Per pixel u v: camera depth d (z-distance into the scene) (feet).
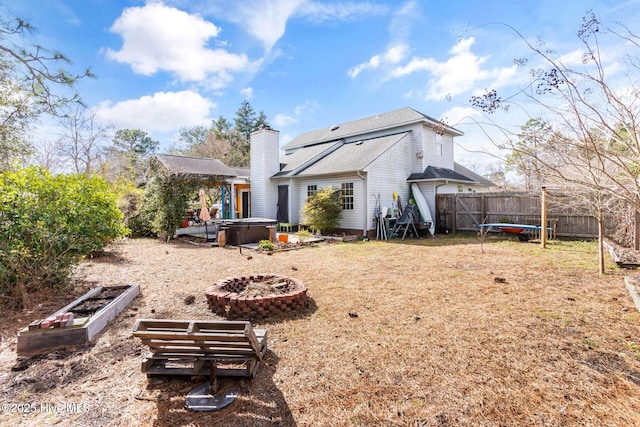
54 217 15.48
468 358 9.57
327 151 53.62
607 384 8.15
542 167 9.36
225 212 56.13
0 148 26.37
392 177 44.47
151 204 39.73
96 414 7.31
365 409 7.36
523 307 13.80
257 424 6.95
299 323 12.42
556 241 33.32
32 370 9.14
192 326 7.71
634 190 8.97
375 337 11.09
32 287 15.34
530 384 8.20
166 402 7.75
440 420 6.95
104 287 16.06
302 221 47.78
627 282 16.06
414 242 35.88
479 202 42.63
